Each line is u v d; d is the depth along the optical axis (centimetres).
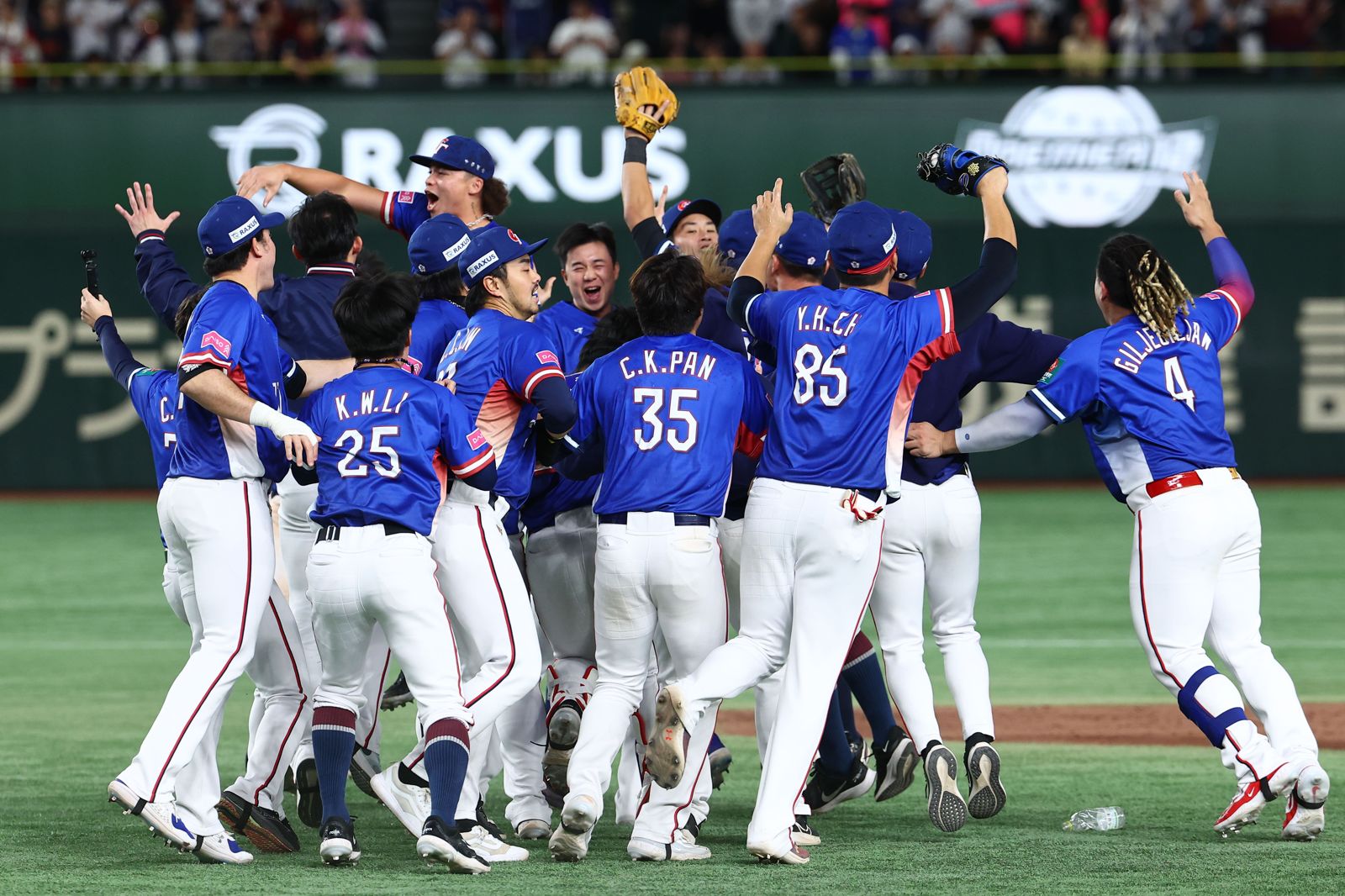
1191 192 2466
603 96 6894
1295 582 4788
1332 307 6938
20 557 5388
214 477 2030
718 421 2056
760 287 2133
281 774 2109
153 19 7312
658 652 2284
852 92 6919
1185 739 2939
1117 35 7300
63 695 3353
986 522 6028
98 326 2291
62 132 6881
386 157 6900
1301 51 7312
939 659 3841
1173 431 2172
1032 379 2280
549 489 2252
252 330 2038
